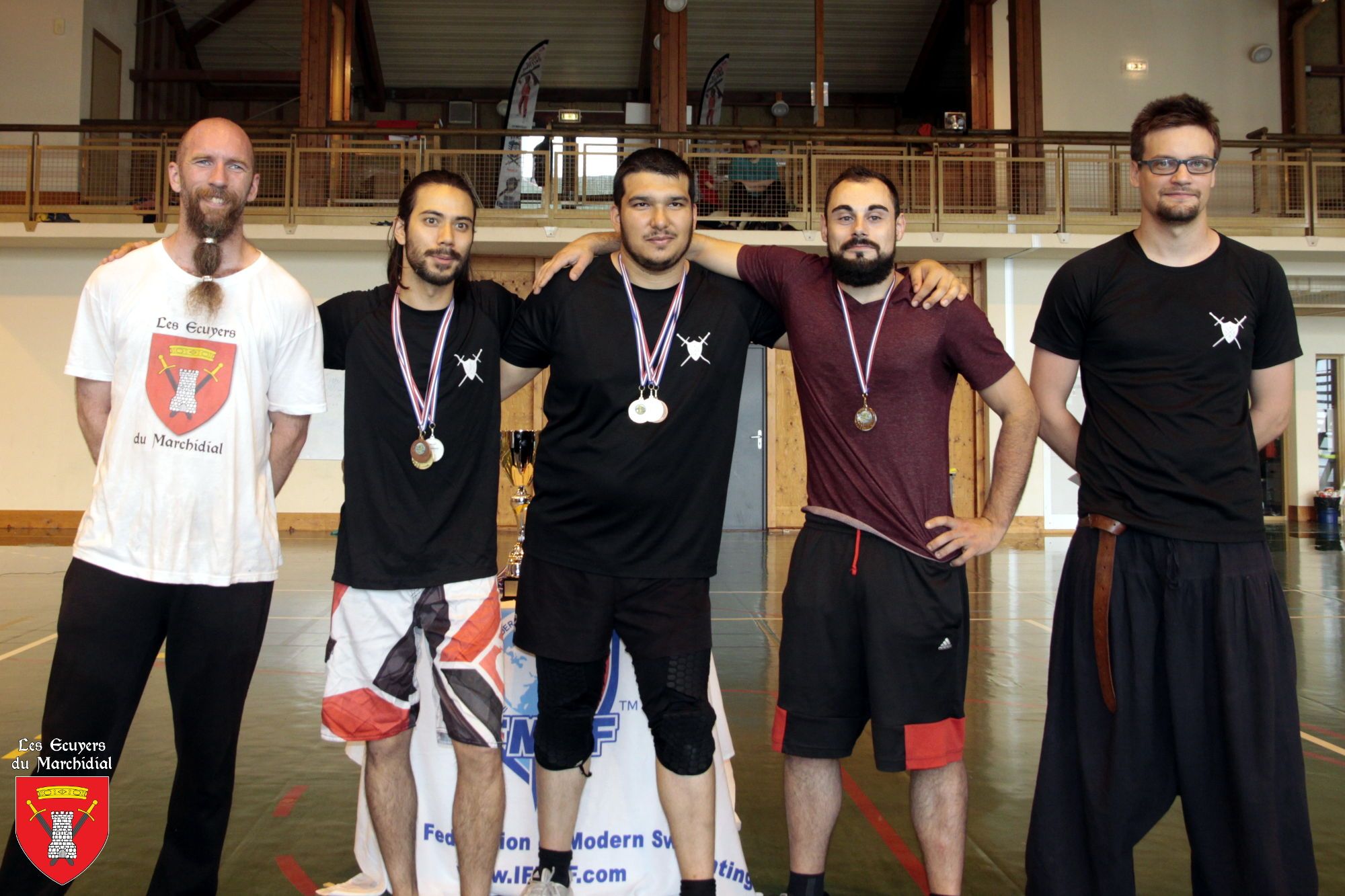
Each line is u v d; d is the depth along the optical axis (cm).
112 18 1348
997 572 849
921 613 207
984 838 268
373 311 222
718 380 219
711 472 219
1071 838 209
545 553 217
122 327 194
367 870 232
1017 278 1214
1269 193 1273
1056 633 216
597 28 1577
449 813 238
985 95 1306
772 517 1245
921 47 1609
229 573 195
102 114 1321
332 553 945
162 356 193
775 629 579
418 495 214
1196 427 202
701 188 1129
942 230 1153
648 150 213
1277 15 1336
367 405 217
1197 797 199
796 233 1090
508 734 242
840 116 1777
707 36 1586
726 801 233
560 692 216
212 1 1509
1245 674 195
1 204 1232
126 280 195
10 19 1260
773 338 240
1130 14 1324
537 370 238
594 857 237
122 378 193
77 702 188
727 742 240
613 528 213
